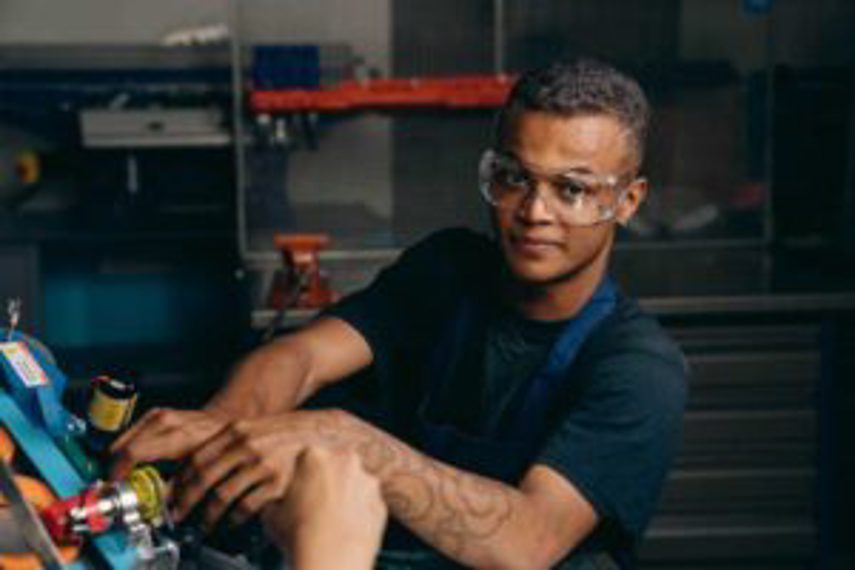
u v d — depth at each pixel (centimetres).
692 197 482
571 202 198
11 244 457
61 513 138
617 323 210
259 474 158
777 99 478
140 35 523
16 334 182
